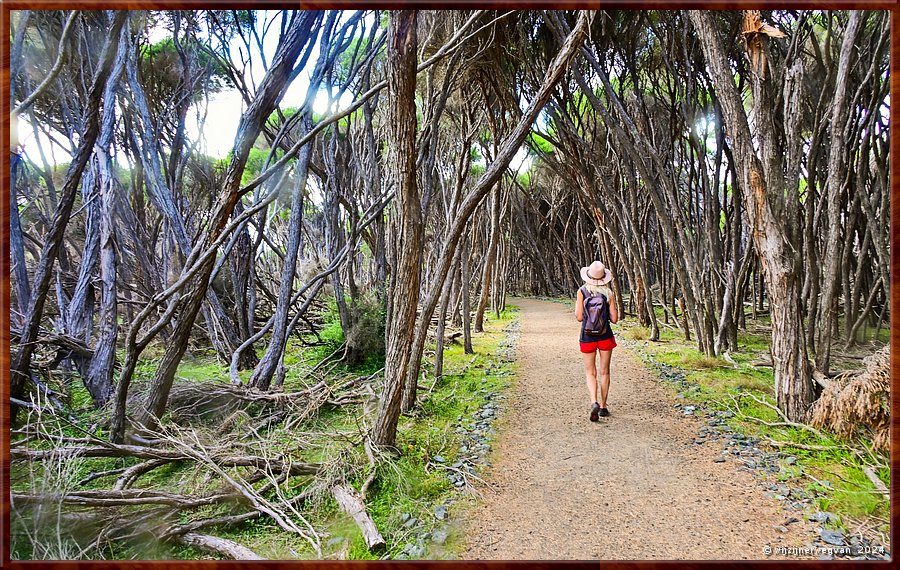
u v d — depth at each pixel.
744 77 6.79
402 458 3.73
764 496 3.07
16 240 6.11
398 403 3.80
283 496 3.23
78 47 5.51
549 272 22.03
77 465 3.18
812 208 5.93
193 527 2.80
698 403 4.97
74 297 5.71
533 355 7.82
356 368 7.28
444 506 3.11
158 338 9.38
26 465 2.96
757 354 7.28
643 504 3.05
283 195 10.38
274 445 3.91
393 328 3.76
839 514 2.82
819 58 5.83
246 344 6.57
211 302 7.78
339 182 8.94
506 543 2.68
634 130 7.21
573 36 3.86
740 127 4.36
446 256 4.63
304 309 6.25
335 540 2.76
